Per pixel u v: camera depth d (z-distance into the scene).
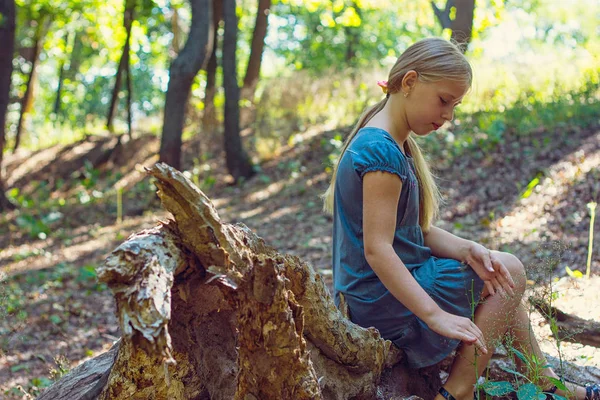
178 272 1.78
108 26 17.39
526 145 8.55
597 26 27.44
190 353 2.11
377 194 2.29
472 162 8.52
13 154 16.14
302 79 12.88
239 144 11.27
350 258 2.50
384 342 2.38
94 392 2.28
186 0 16.75
